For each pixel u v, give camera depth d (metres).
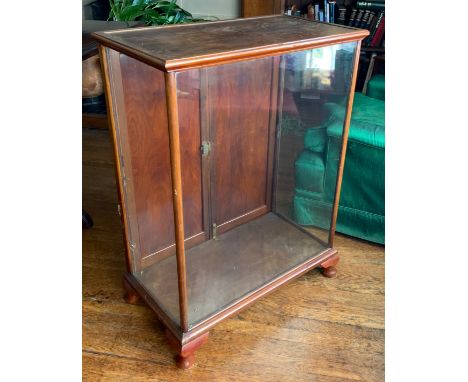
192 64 0.82
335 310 1.27
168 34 1.02
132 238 1.20
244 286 1.20
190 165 1.10
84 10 2.57
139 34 1.01
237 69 1.10
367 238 1.53
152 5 2.46
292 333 1.19
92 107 2.45
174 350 1.14
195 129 1.08
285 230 1.37
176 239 0.98
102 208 1.74
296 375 1.08
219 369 1.09
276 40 0.97
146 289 1.20
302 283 1.37
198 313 1.11
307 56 1.09
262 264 1.27
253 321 1.23
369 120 1.45
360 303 1.29
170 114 0.84
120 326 1.21
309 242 1.36
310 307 1.28
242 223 1.32
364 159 1.41
